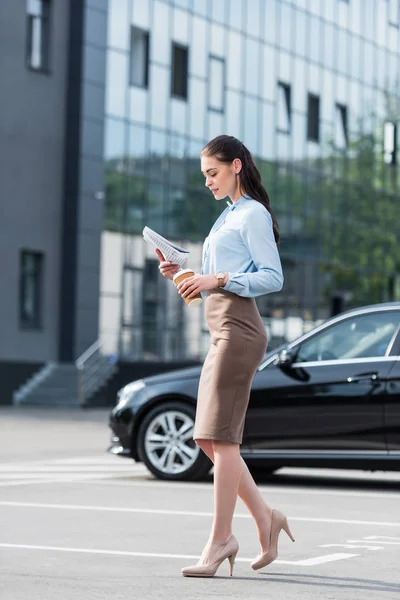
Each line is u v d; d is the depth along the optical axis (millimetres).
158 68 47406
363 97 60938
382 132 61844
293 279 55625
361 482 16203
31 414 35906
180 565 8875
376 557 9469
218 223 8250
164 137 47531
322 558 9344
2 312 41469
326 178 58000
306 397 15164
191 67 49219
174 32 48281
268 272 7941
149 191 46656
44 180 43250
